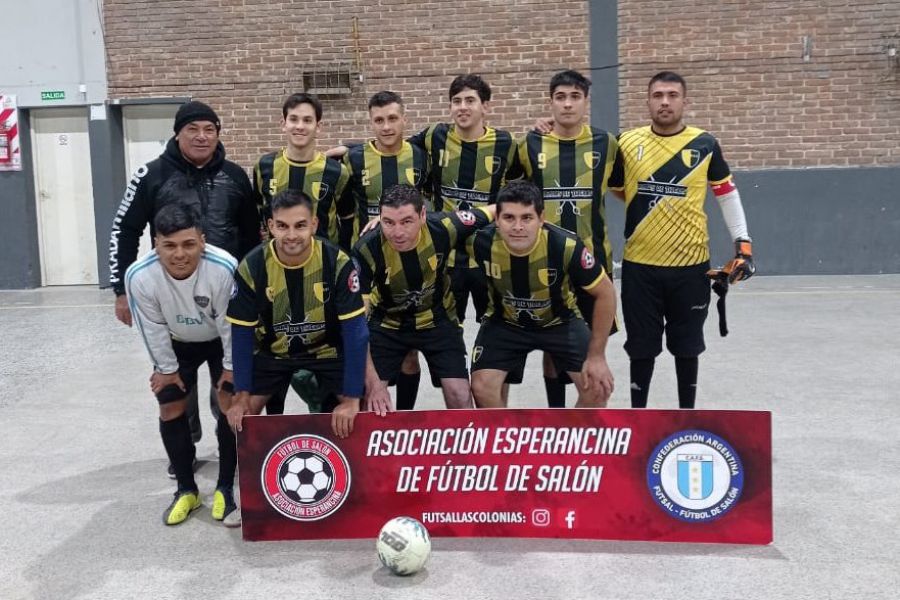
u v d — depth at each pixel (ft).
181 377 11.54
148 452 14.10
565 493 10.23
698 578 9.15
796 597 8.68
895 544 9.91
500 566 9.57
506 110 31.60
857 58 30.30
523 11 31.07
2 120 32.58
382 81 31.83
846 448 13.28
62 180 33.63
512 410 10.18
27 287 33.42
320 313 10.70
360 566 9.69
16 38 32.27
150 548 10.32
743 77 30.81
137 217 12.77
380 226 11.61
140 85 32.37
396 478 10.35
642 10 30.76
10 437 14.87
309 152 13.35
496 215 11.00
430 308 12.23
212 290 10.65
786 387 16.92
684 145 12.75
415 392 14.19
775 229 31.50
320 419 10.27
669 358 20.18
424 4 31.32
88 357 21.17
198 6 31.91
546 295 11.52
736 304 26.35
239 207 12.98
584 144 12.96
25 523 11.13
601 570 9.41
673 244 12.80
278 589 9.12
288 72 31.94
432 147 13.87
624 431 10.06
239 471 10.36
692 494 10.02
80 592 9.13
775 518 10.71
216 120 12.42
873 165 30.86
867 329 22.13
